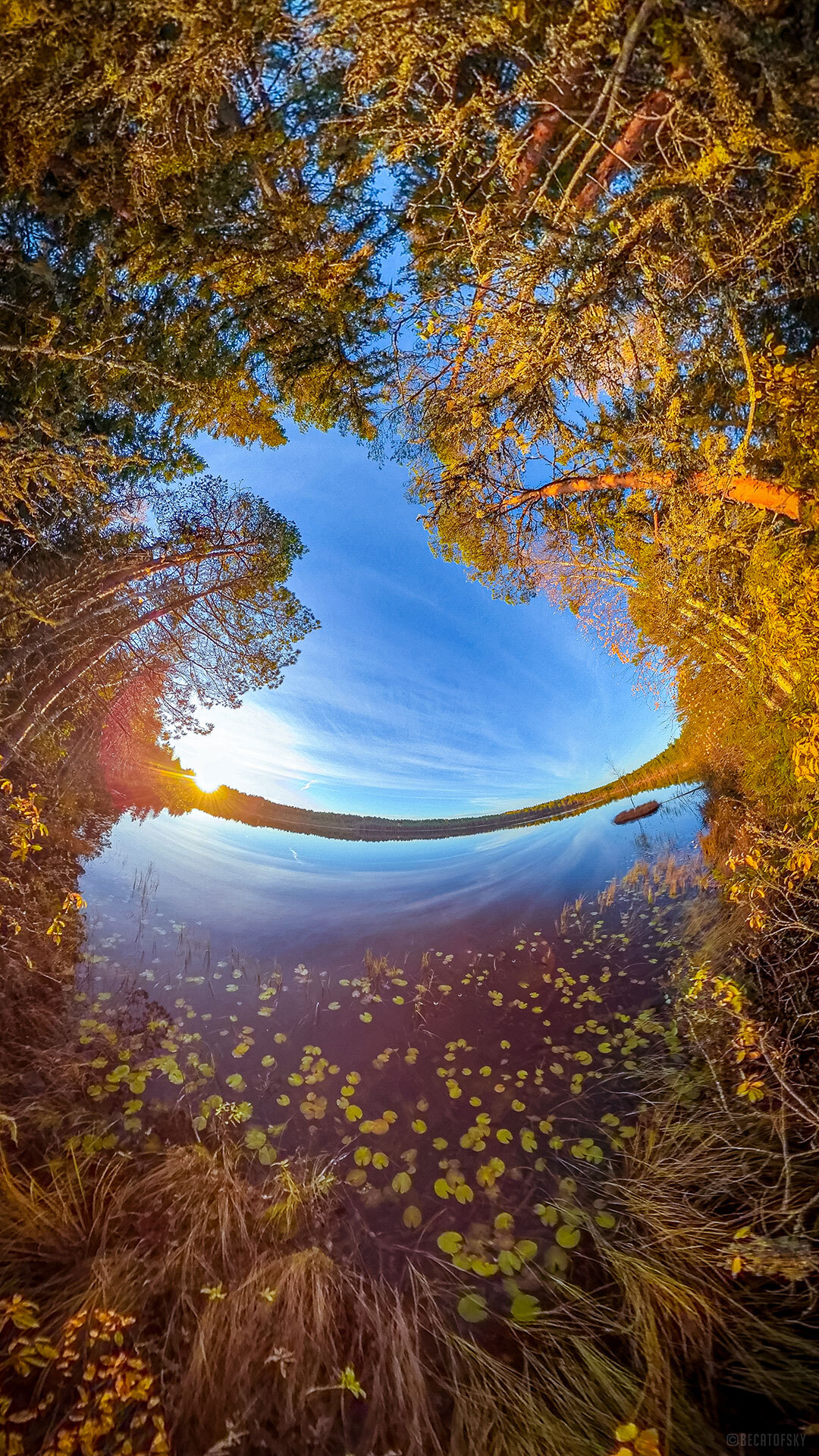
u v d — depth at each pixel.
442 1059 3.93
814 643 3.64
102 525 5.64
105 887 6.27
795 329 3.42
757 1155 2.76
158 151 2.77
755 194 2.88
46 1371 1.98
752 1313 2.19
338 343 4.46
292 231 3.44
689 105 2.54
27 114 2.48
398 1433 2.01
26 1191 2.62
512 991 4.80
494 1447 1.95
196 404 4.87
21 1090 3.19
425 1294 2.48
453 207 3.35
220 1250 2.51
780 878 3.89
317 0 2.33
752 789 5.43
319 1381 2.12
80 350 3.74
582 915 6.21
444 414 4.79
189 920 5.93
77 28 2.24
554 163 2.99
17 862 4.74
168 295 3.97
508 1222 2.78
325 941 5.79
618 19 2.32
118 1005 4.25
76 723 7.50
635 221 3.12
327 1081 3.69
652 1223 2.62
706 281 3.33
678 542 4.55
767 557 3.86
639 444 4.43
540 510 5.29
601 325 3.87
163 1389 2.01
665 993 4.42
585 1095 3.55
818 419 3.09
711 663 5.59
